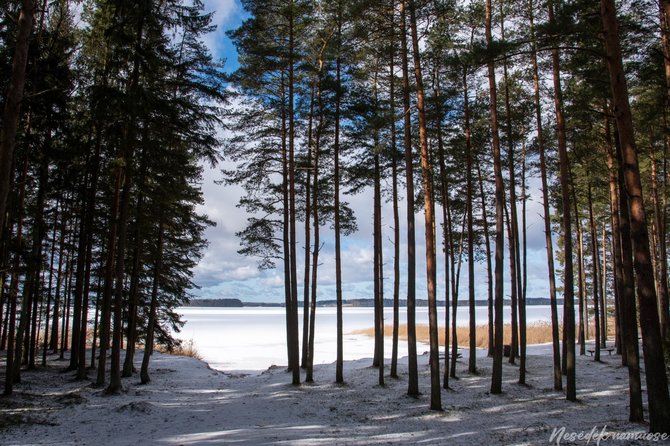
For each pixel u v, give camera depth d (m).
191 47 14.80
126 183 13.38
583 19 9.63
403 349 33.25
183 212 18.00
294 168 18.03
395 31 12.20
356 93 15.70
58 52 13.09
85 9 16.28
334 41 14.54
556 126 13.35
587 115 13.59
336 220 16.45
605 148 17.55
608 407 11.12
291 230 16.06
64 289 24.00
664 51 9.99
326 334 48.59
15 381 14.44
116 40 12.55
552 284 14.19
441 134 16.31
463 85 15.41
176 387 15.67
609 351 21.59
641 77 10.99
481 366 18.70
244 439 8.40
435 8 11.23
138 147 13.45
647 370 7.32
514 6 13.08
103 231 18.53
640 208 7.40
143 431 9.05
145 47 12.98
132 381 16.78
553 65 12.52
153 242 20.12
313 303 16.69
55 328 25.34
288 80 17.81
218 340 44.19
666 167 17.98
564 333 16.33
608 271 36.97
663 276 17.78
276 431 9.12
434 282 11.63
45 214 19.05
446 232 15.84
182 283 22.88
